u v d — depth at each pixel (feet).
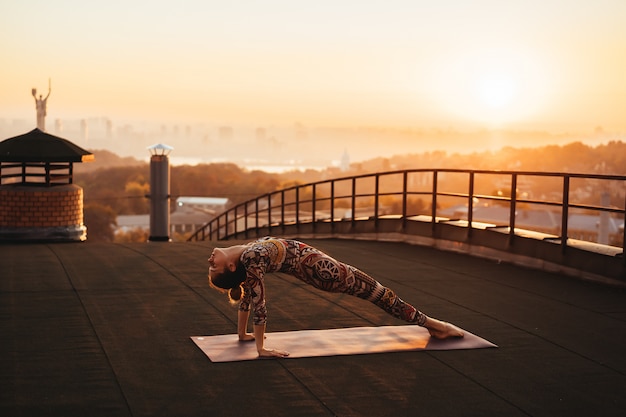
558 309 25.29
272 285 28.84
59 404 15.12
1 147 47.93
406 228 44.65
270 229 66.80
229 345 19.77
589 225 156.97
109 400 15.43
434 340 20.75
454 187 144.25
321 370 17.88
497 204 177.37
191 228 251.60
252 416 14.73
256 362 18.42
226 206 266.98
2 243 46.65
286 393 16.15
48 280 29.37
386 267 34.22
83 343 19.89
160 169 67.92
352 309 24.68
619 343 20.92
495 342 20.85
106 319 22.75
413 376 17.56
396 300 20.17
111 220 274.57
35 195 47.06
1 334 20.74
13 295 26.30
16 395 15.64
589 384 17.24
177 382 16.72
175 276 30.58
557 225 157.28
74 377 16.93
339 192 281.95
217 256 18.98
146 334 20.98
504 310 25.04
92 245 42.88
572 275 31.19
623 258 28.55
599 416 15.20
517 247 34.73
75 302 25.21
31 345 19.61
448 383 17.10
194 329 21.63
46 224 47.42
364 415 14.93
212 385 16.57
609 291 28.48
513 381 17.35
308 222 58.59
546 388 16.89
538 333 21.93
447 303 26.13
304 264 19.20
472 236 38.22
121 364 18.02
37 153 47.62
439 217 43.88
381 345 20.12
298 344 20.03
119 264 33.81
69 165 50.06
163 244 44.19
